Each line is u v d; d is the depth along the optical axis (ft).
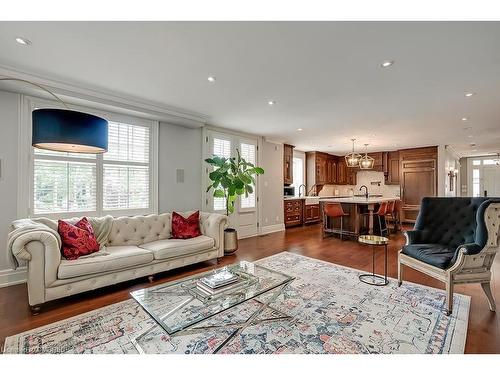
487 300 8.27
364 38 6.84
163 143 14.30
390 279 10.21
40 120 6.74
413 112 13.57
